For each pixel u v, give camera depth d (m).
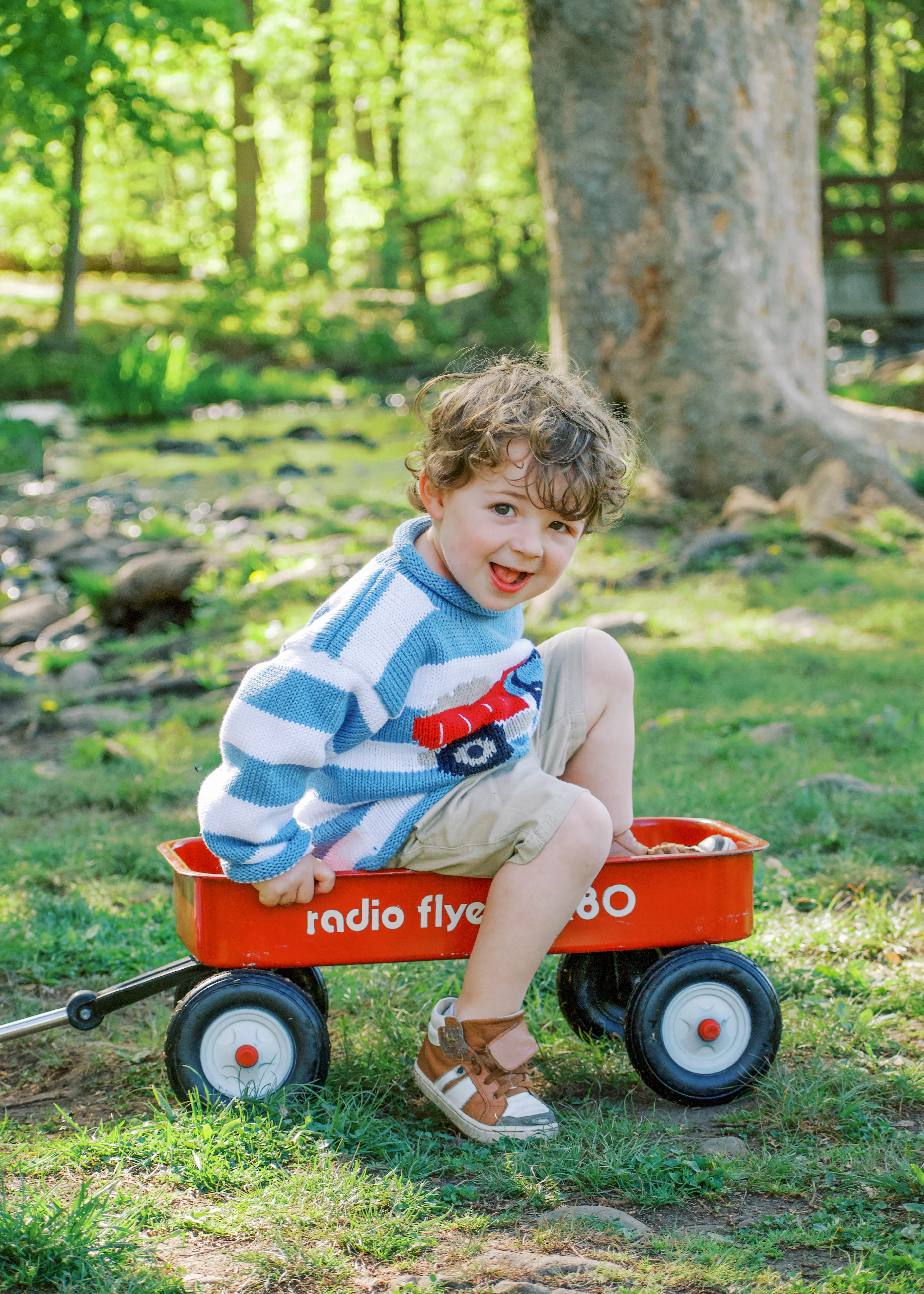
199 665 8.09
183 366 23.41
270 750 2.55
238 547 11.24
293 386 25.58
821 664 7.15
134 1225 2.31
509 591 2.68
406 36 33.25
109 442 19.72
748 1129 2.74
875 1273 2.16
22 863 4.64
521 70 33.72
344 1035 3.18
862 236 25.75
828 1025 3.16
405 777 2.72
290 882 2.61
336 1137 2.62
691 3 11.29
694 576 9.77
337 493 14.62
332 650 2.60
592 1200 2.45
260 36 31.88
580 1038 3.19
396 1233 2.30
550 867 2.63
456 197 32.38
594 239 11.92
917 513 10.97
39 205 35.06
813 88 12.26
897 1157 2.56
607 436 2.71
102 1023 3.41
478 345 3.30
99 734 6.78
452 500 2.67
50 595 10.54
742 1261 2.20
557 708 2.90
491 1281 2.16
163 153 31.38
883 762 5.47
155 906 4.21
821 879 4.16
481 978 2.68
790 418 11.66
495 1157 2.59
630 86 11.54
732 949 3.60
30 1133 2.74
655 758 5.52
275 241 36.47
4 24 20.73
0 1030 2.82
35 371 24.45
